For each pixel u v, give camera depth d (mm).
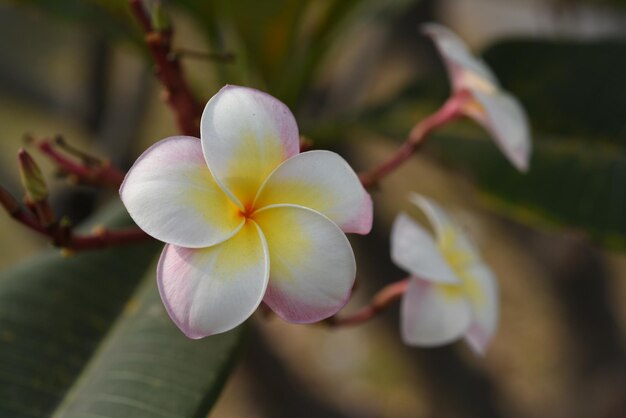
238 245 382
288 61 570
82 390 452
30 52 964
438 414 994
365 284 883
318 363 1434
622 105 597
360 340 1456
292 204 388
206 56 464
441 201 1370
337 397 1293
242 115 392
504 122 502
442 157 594
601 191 582
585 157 590
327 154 392
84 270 502
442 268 455
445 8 957
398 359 1374
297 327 1495
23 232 953
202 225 379
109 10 561
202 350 450
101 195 751
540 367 1436
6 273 506
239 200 387
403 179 1399
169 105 462
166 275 378
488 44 618
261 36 559
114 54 815
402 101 601
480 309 487
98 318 490
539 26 935
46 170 1325
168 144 387
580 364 973
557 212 582
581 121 600
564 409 982
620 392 918
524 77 611
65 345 477
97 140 836
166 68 456
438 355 977
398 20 855
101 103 836
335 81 875
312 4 555
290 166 391
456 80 526
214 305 375
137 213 376
